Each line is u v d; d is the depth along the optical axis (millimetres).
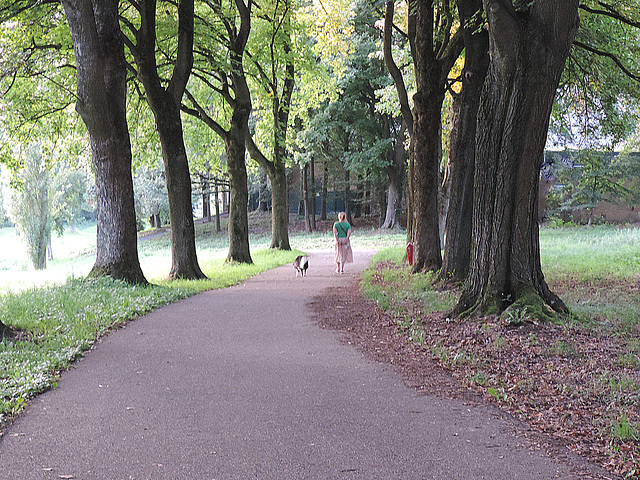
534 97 8812
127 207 14062
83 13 13180
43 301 10602
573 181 40250
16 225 44625
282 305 11742
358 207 59875
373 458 4195
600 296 11391
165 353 7465
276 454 4254
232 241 22891
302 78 28422
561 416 5078
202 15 21688
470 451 4332
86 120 13734
